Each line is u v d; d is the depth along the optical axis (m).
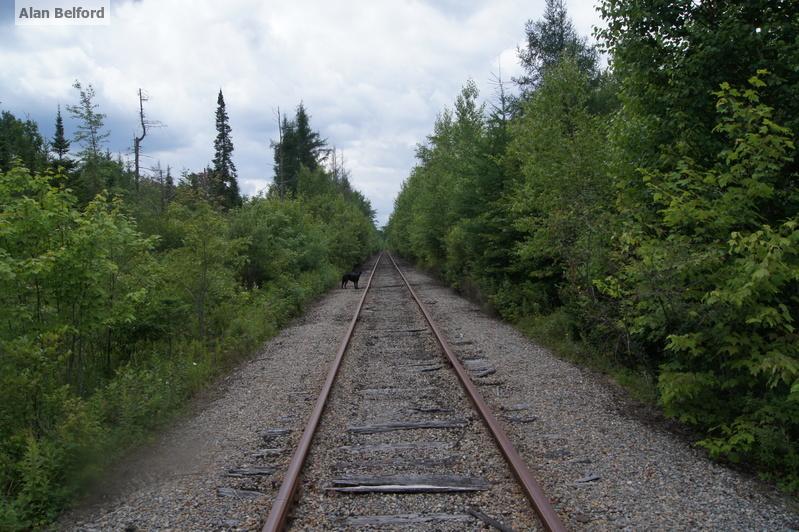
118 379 7.74
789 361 4.88
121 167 29.39
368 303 19.55
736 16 6.39
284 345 12.09
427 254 30.67
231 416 7.21
